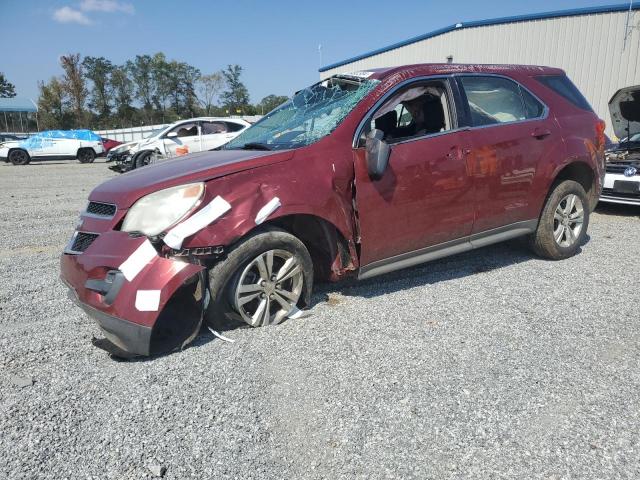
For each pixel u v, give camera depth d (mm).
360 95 3904
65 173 17953
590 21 14570
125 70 74375
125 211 3119
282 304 3521
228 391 2721
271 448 2271
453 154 4016
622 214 7539
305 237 3795
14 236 7016
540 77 4906
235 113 69000
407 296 4086
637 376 2814
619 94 7484
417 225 3902
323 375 2869
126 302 2920
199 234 3035
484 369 2914
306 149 3529
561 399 2604
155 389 2750
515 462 2154
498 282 4395
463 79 4281
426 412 2512
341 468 2139
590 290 4152
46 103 62875
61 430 2416
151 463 2182
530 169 4504
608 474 2072
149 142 15727
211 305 3215
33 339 3467
